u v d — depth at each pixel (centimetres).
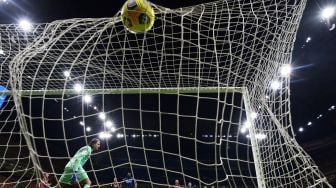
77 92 539
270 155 443
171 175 1816
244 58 435
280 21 375
